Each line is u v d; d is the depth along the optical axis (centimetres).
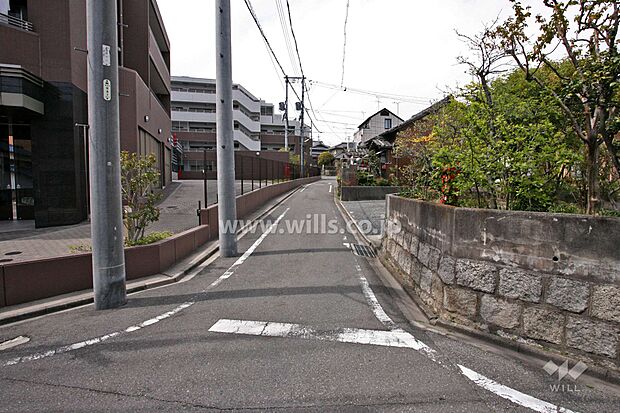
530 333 293
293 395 238
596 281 261
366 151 2395
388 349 304
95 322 368
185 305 417
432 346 310
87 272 468
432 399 233
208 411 222
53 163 969
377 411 221
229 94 675
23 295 412
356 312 393
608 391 241
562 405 227
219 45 676
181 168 3338
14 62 915
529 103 438
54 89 966
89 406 228
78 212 1015
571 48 339
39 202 953
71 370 273
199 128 3881
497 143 385
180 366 277
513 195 399
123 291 422
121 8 1439
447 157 439
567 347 273
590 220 264
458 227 347
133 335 334
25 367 278
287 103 2969
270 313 388
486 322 322
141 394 240
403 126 2212
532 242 294
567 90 321
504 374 263
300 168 3008
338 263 616
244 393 241
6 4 973
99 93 402
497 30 401
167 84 2222
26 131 1081
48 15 957
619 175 355
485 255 324
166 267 564
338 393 240
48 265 432
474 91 533
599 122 312
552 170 397
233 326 354
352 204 1508
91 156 405
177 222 952
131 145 1264
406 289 477
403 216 543
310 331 342
